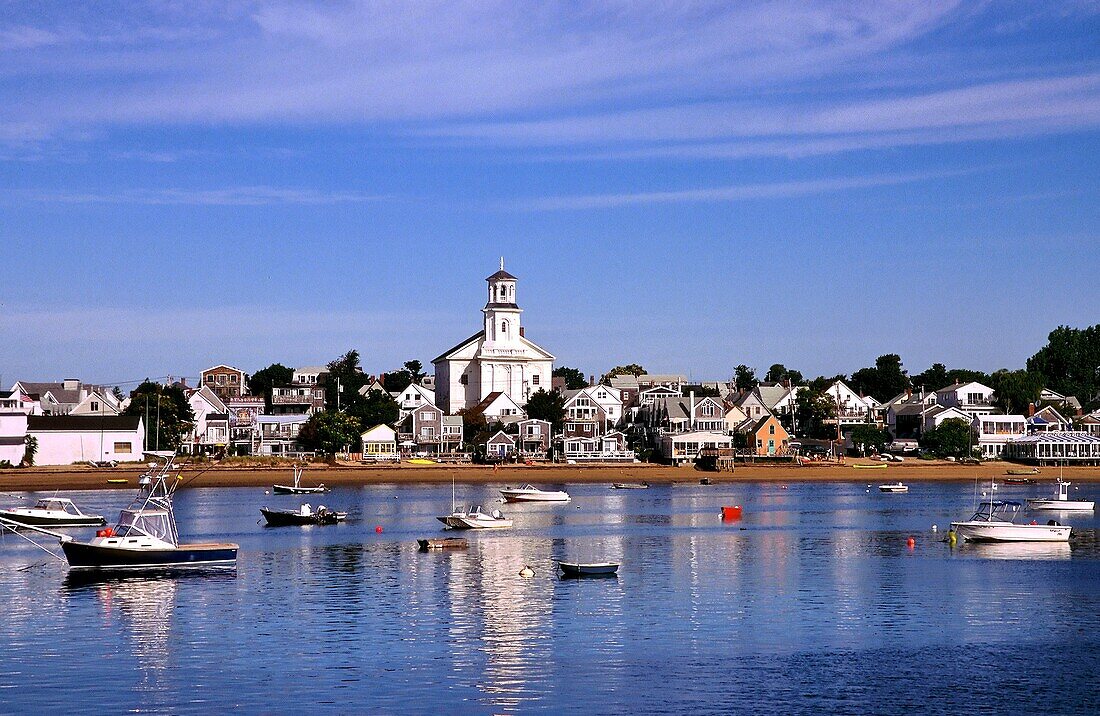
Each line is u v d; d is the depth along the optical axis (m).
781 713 51.88
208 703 53.16
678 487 196.38
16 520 120.12
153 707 52.53
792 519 133.38
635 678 57.09
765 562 94.56
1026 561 95.00
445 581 84.25
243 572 88.38
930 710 52.22
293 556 97.62
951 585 82.62
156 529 89.31
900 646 63.38
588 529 120.62
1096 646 63.34
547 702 53.44
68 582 83.06
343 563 93.50
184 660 60.41
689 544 107.00
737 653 61.88
